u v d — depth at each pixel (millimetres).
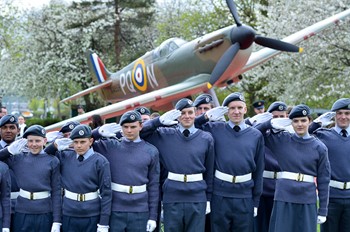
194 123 5625
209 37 12688
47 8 28266
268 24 19188
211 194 5488
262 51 14547
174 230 5328
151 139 5520
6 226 5117
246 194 5488
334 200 5691
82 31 27641
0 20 28125
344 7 17375
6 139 5738
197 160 5352
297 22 17953
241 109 5531
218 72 12180
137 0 28281
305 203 5387
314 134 5918
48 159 5242
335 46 17078
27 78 28094
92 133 5324
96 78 18391
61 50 27812
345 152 5695
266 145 5695
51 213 5258
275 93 19734
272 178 5996
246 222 5488
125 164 5188
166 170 5484
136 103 12539
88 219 5082
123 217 5121
